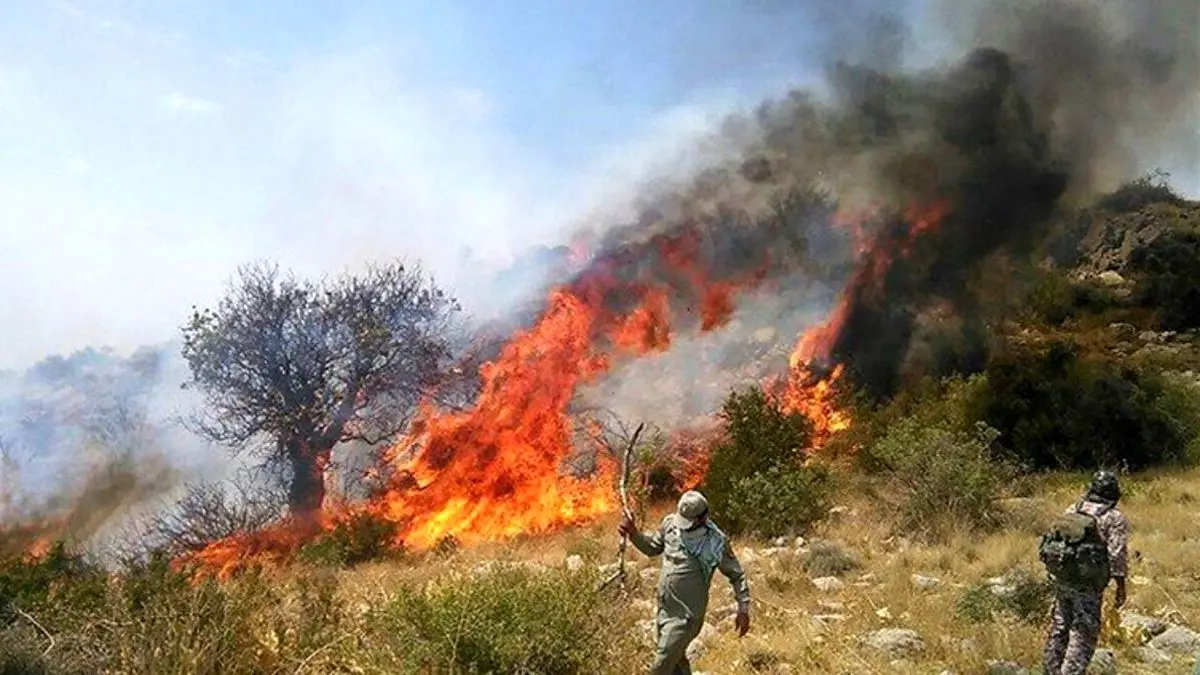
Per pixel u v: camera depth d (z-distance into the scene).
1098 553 6.89
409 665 6.94
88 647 7.14
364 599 10.00
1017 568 10.73
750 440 17.75
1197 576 10.50
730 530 16.34
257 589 8.27
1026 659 7.74
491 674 6.98
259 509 21.61
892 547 13.34
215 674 7.00
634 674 7.30
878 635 8.55
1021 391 21.02
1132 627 8.64
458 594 7.51
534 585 7.71
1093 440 20.00
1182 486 16.91
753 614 9.74
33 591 8.91
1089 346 31.19
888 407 24.50
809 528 15.55
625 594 8.79
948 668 7.80
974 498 14.13
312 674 7.29
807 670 7.88
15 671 6.50
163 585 8.01
